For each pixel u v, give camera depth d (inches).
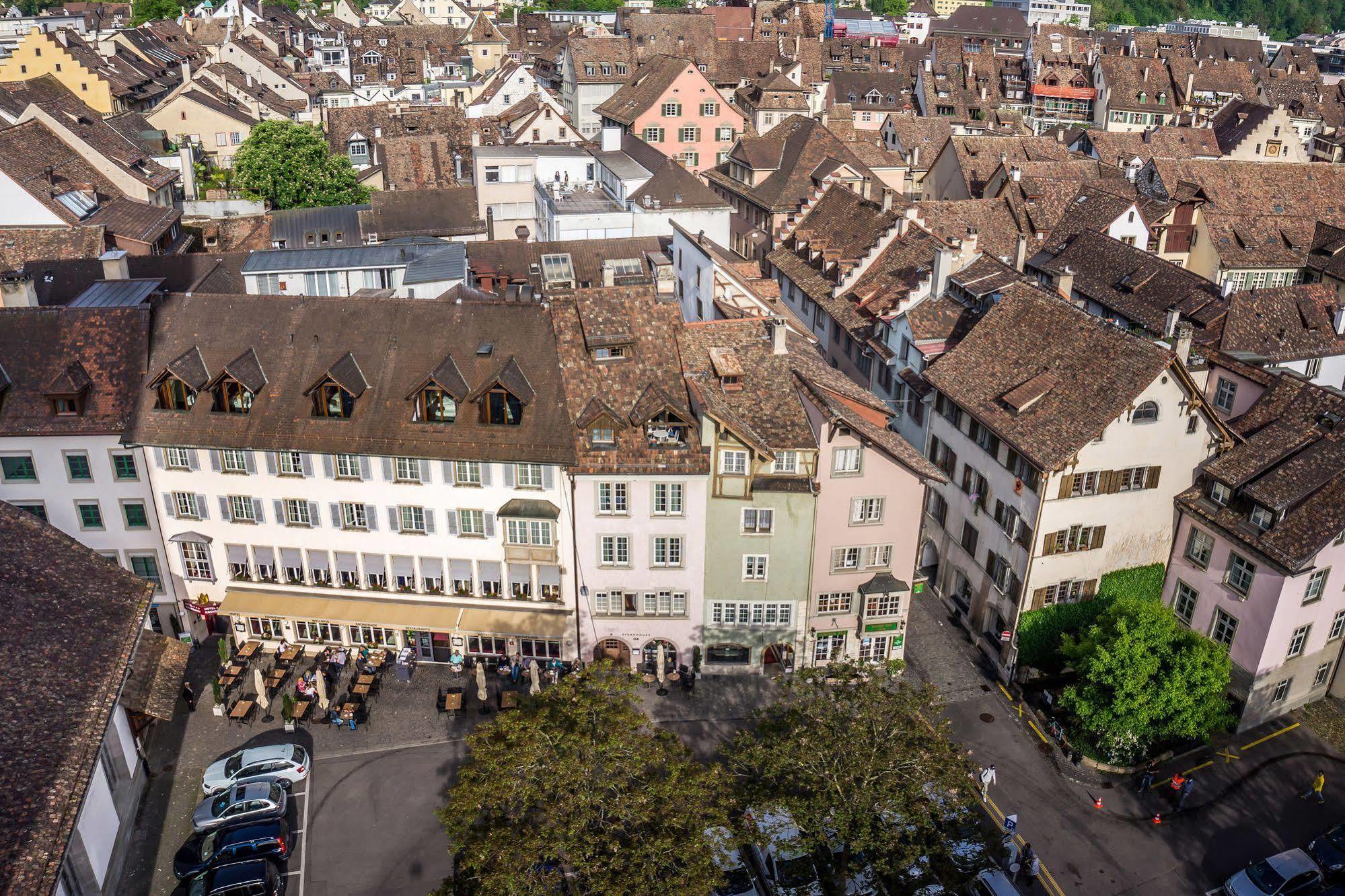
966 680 2262.6
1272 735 2134.6
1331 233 3821.4
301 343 2162.9
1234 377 2417.6
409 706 2159.2
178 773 1975.9
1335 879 1808.6
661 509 2078.0
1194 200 3821.4
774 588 2159.2
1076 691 2022.6
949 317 2642.7
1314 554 1931.6
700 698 2183.8
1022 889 1777.8
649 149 4244.6
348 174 4402.1
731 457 2044.8
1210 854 1860.2
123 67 5890.8
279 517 2171.5
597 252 3344.0
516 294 2427.4
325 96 6953.7
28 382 2132.1
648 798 1414.9
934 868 1551.4
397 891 1738.4
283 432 2090.3
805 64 7130.9
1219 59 7755.9
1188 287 3046.3
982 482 2313.0
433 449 2060.8
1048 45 7057.1
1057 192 3937.0
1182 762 2064.5
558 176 4237.2
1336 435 2058.3
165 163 4256.9
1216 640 2154.3
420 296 2573.8
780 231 3742.6
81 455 2132.1
